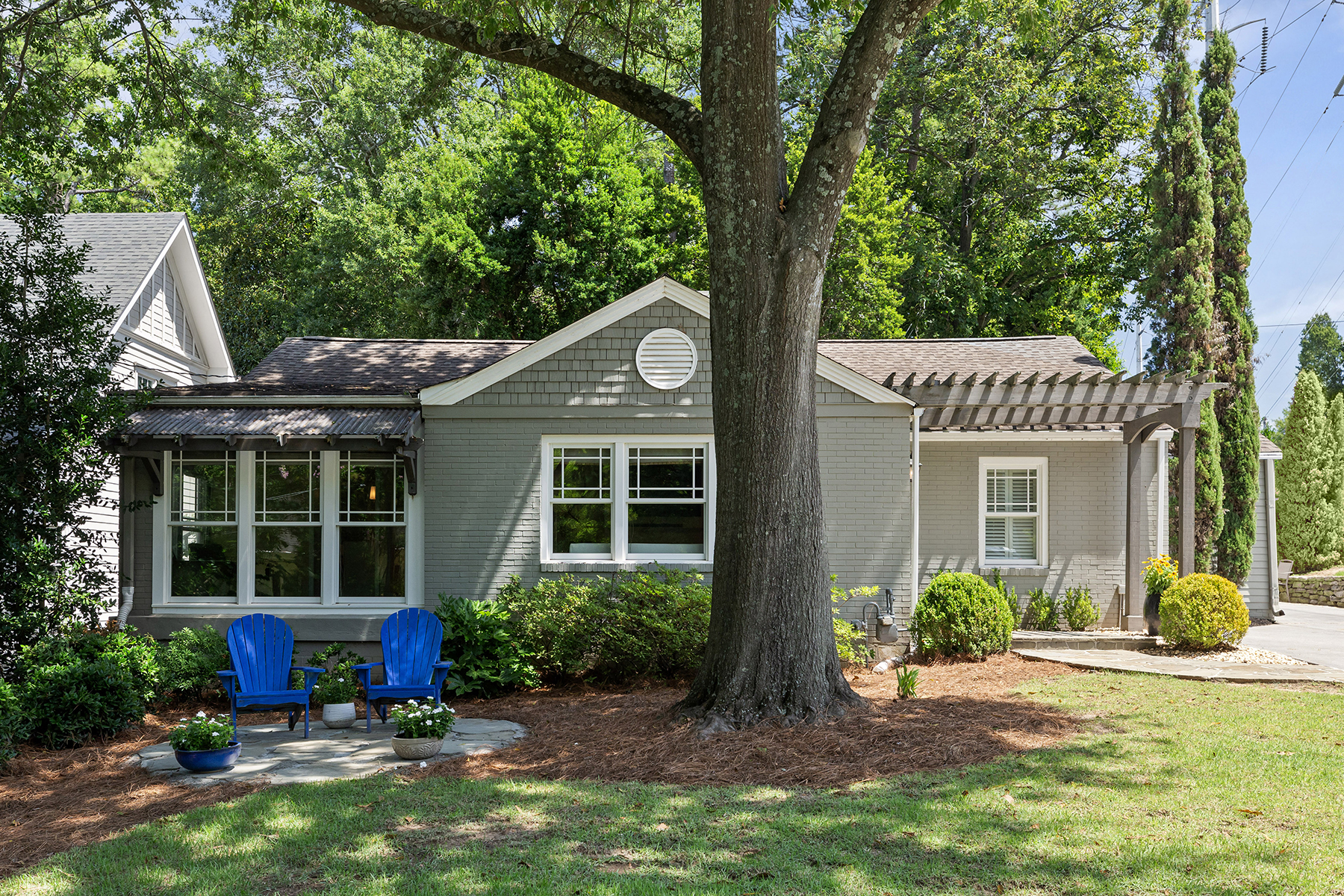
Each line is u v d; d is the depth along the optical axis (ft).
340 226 97.35
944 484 48.93
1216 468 61.31
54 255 34.14
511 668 37.24
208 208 102.63
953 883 16.03
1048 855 17.13
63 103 46.85
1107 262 91.86
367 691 30.78
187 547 40.50
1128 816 19.26
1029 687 33.73
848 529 41.57
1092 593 48.67
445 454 40.98
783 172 29.09
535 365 41.19
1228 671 36.47
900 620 41.57
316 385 44.24
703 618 37.11
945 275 87.30
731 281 28.37
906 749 24.77
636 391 41.11
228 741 26.37
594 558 41.11
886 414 41.65
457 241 82.99
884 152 92.58
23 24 42.80
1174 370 63.10
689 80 44.16
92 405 33.19
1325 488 81.15
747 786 22.33
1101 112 85.56
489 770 24.81
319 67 102.12
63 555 33.19
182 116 48.55
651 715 29.86
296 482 40.81
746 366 28.32
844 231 76.43
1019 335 94.22
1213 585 41.86
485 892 15.98
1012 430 46.80
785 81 85.30
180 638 36.96
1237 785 21.34
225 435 37.09
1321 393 82.17
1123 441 48.78
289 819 20.26
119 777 25.45
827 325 78.18
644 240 84.89
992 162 84.64
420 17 31.68
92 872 17.61
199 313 63.93
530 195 83.41
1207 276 63.31
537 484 40.91
